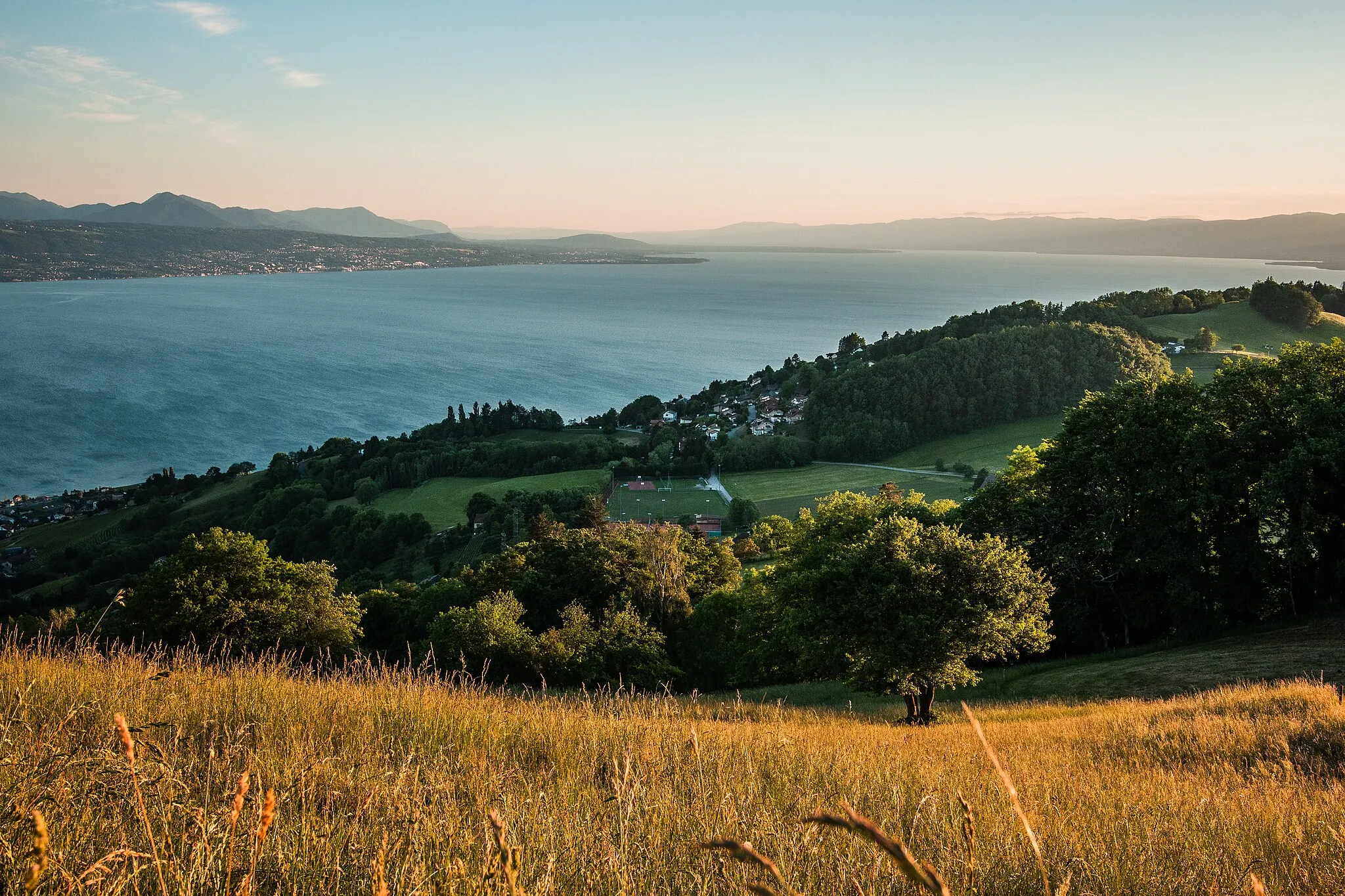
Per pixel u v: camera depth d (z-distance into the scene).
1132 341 164.00
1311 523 29.91
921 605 23.97
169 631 28.59
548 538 56.44
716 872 3.98
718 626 47.19
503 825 2.37
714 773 6.64
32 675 7.66
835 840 4.57
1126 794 8.40
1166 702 19.41
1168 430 33.44
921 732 16.31
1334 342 34.00
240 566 31.30
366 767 5.85
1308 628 29.50
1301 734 13.41
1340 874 5.60
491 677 32.47
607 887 3.86
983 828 5.61
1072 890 4.70
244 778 2.76
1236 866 5.56
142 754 4.44
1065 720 18.02
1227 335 175.00
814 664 31.09
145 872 3.35
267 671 9.74
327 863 3.72
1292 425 31.75
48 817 3.65
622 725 8.68
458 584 53.16
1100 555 35.94
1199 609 32.69
